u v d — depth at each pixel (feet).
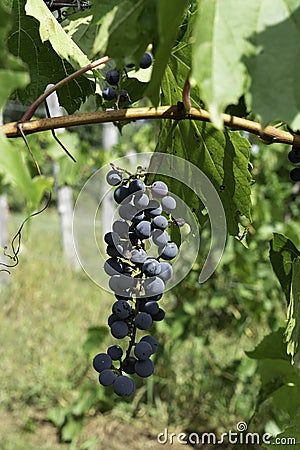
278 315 7.49
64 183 7.25
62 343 9.95
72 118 2.22
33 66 3.08
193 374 7.86
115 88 2.82
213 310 8.09
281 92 1.95
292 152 2.61
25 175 1.71
